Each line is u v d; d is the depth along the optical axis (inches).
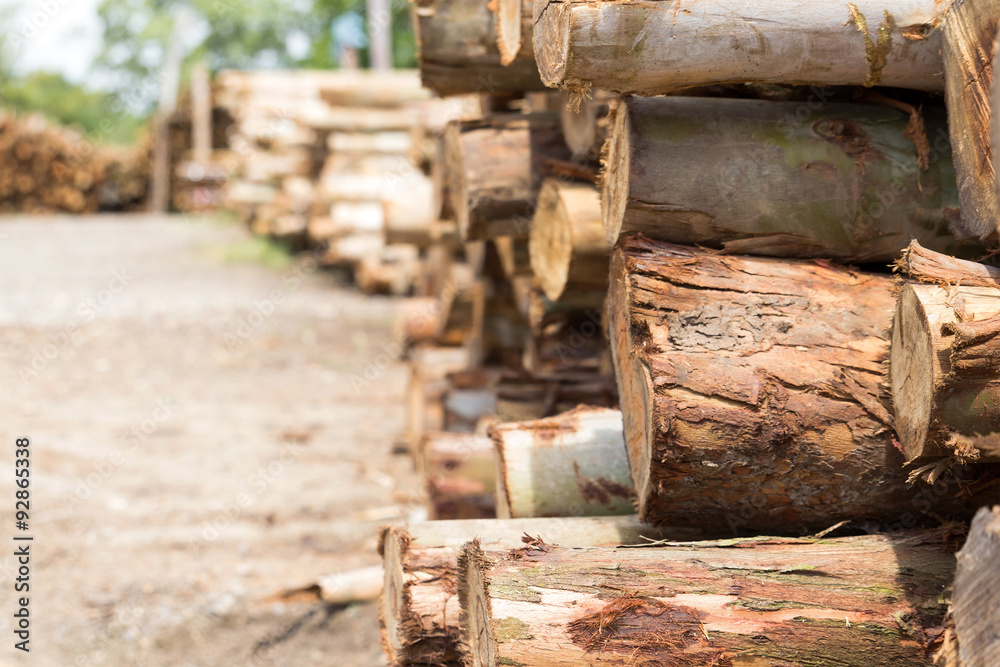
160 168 823.7
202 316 338.0
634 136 71.6
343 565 139.6
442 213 149.4
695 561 66.1
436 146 146.9
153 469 180.2
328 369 276.4
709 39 66.7
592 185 102.3
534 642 60.3
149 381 253.8
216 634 121.1
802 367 66.5
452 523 81.4
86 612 122.1
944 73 66.8
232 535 148.9
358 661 119.0
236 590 129.3
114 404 228.8
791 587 63.9
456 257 215.5
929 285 61.0
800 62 68.6
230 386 251.9
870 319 69.1
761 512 70.5
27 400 227.6
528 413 122.0
